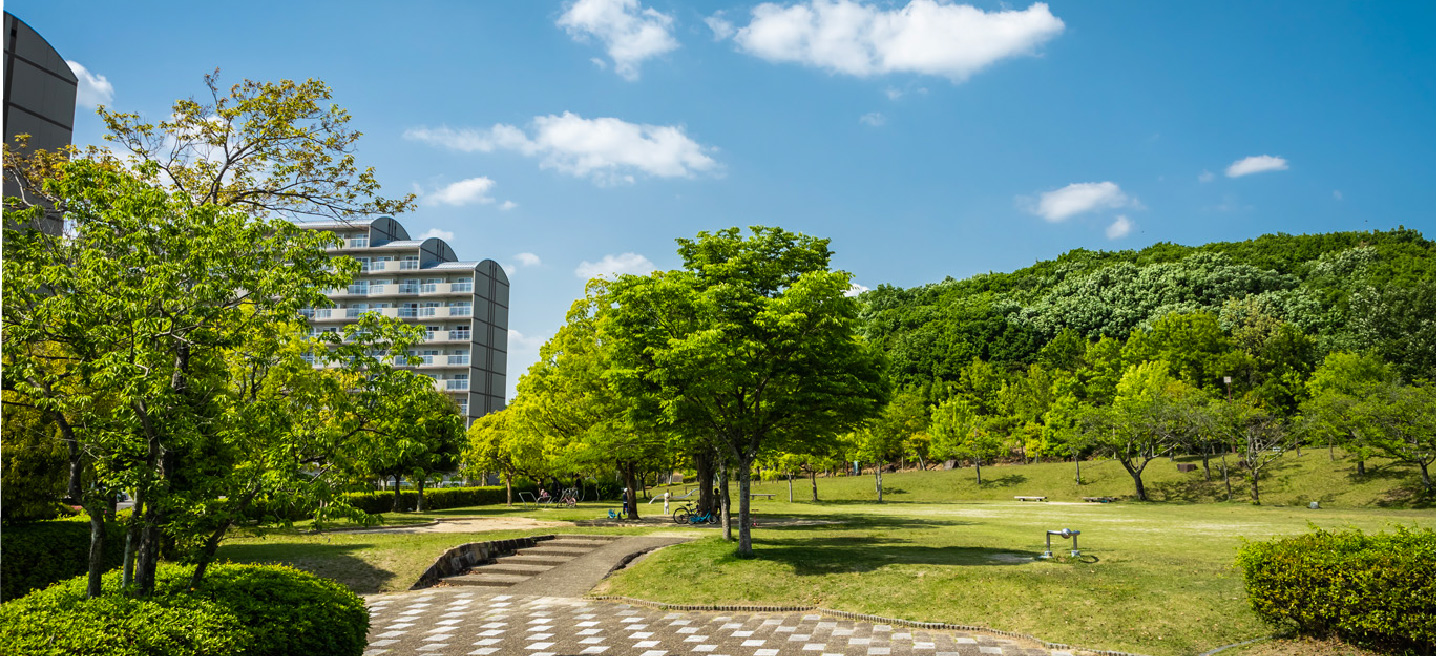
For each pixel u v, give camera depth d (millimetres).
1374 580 8531
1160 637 10414
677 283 17297
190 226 9016
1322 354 57844
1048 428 55156
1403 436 38031
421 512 36906
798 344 17031
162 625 7457
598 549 20203
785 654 10789
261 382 9836
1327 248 84000
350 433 9234
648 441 26078
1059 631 11070
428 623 13312
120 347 8242
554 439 30484
